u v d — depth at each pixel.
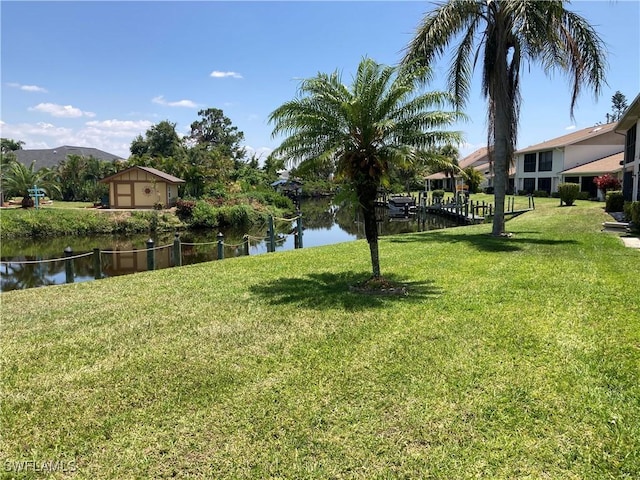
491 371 4.16
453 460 2.93
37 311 6.86
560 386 3.83
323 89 7.68
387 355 4.62
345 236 24.17
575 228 15.97
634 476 2.73
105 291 8.20
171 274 9.77
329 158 7.41
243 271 9.82
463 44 14.36
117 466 2.99
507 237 13.80
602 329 5.14
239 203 33.69
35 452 3.16
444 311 6.07
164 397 3.90
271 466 2.94
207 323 5.95
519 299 6.53
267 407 3.67
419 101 7.69
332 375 4.20
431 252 11.45
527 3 11.22
